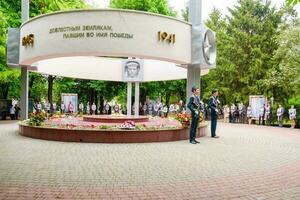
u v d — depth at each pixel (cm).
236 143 1497
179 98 4569
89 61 2705
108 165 986
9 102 3184
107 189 734
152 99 4188
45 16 1789
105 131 1458
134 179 827
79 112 4122
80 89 4450
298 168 985
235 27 4191
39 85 4206
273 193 721
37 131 1559
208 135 1814
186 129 1609
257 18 4138
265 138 1731
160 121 2008
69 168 938
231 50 4038
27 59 1917
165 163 1027
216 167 980
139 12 1706
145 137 1489
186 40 1853
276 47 3941
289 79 3328
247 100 3959
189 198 677
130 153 1198
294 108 2669
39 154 1147
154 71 2719
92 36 1692
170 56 1781
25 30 1936
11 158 1070
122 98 4556
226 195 701
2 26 2238
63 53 1730
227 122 3253
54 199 657
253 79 3934
